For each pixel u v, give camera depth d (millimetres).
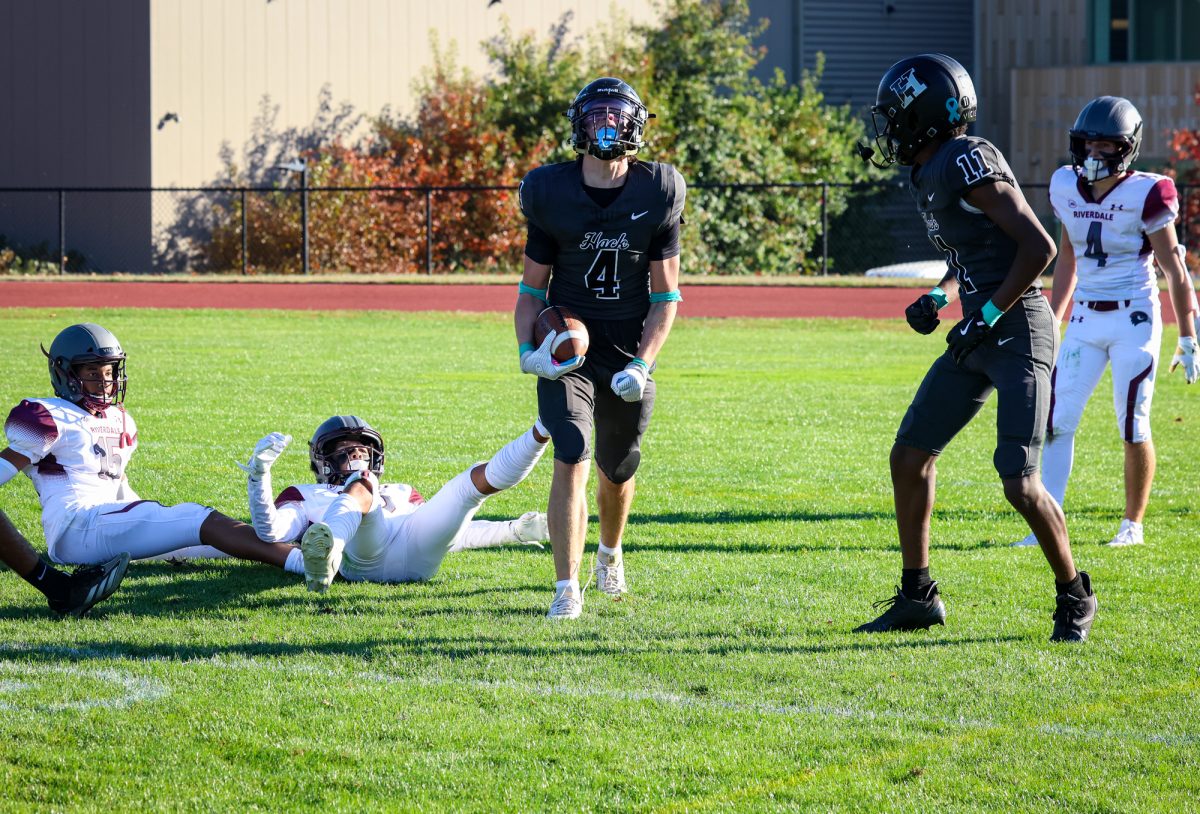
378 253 100312
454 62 109250
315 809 12766
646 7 116312
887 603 18875
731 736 14516
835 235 113062
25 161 102188
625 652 17406
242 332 62906
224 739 14320
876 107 18016
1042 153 112688
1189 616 19250
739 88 114062
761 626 18688
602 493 20250
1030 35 114875
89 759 13797
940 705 15484
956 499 28281
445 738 14414
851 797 13016
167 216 99125
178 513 20938
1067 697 15750
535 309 19578
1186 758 13930
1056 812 12695
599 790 13188
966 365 17953
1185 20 110250
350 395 42875
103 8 99000
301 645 17641
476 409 40219
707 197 107000
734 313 74125
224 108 101062
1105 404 43094
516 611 19438
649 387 19578
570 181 18922
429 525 20609
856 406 42312
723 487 29438
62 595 18703
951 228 17781
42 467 20969
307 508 21297
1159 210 23312
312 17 104500
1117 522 26031
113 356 20953
